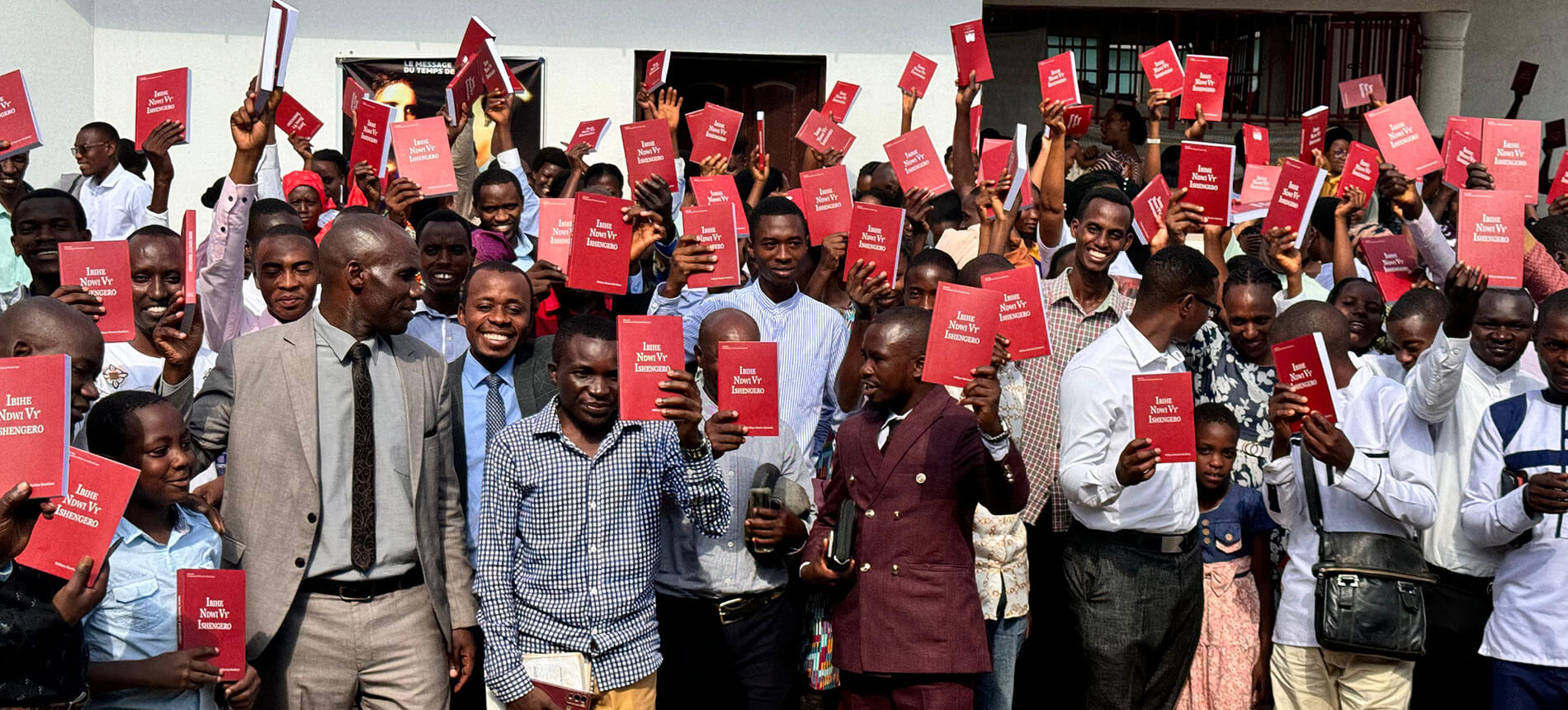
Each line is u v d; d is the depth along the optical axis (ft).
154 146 22.53
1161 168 30.60
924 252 19.47
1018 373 19.39
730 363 14.98
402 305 14.46
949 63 36.52
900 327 15.58
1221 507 17.60
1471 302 16.62
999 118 44.50
